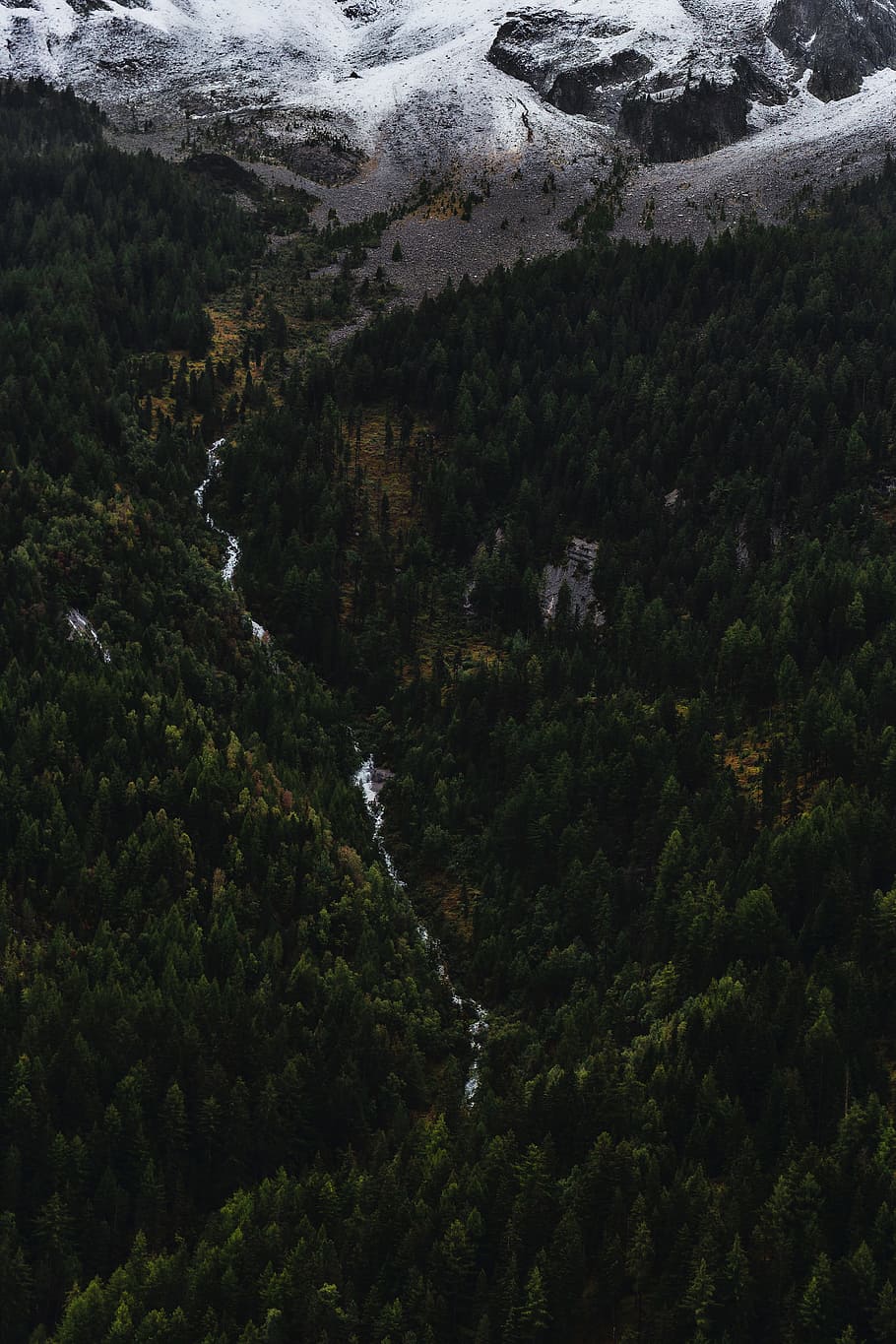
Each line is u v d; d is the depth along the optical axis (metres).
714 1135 102.00
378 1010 119.19
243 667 159.12
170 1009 113.06
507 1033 120.06
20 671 143.12
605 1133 101.38
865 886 116.56
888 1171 94.75
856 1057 103.38
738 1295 91.25
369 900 129.12
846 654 148.50
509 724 149.38
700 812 132.62
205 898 126.94
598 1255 97.06
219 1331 95.00
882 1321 87.75
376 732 157.12
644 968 121.69
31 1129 105.06
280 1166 108.12
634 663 158.00
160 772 135.50
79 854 125.81
